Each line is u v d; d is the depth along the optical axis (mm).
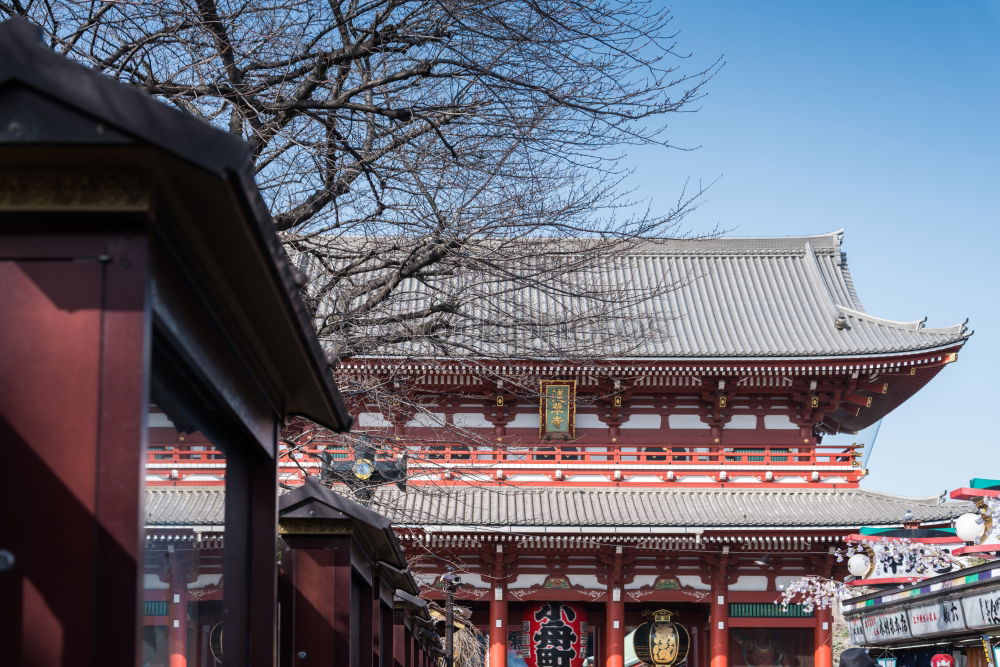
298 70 12695
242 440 5629
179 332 3973
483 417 38500
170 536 4617
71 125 3266
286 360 5684
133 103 3299
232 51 11914
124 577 3332
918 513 37250
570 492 38875
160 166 3426
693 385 38594
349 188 12898
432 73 12859
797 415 39500
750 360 37094
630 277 44656
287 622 7895
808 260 46250
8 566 3312
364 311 14227
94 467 3371
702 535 37000
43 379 3400
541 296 26047
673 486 39156
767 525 36531
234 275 4398
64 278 3432
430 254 13672
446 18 12977
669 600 39031
